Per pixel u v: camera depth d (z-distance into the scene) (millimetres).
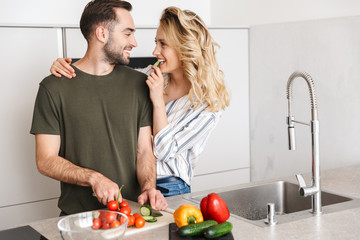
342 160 2840
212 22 3934
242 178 3551
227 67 3393
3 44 2676
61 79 1993
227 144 3459
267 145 3387
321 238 1503
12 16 3258
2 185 2740
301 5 3068
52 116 1970
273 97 3295
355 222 1656
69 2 3443
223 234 1494
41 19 3352
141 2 3688
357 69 2695
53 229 1615
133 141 2100
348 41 2734
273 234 1547
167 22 2197
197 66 2209
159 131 2105
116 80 2088
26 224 1670
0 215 2750
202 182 3402
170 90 2357
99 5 1989
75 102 1989
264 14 3365
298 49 3061
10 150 2750
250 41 3453
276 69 3246
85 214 1428
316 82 2955
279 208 2285
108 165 2041
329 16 2879
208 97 2207
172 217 1693
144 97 2143
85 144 2006
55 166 1920
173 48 2211
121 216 1423
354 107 2736
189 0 3875
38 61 2779
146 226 1595
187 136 2162
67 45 2850
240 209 2195
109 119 2045
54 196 2893
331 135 2895
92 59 2039
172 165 2197
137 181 2129
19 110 2754
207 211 1603
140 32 3076
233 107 3443
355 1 2717
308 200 2180
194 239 1486
